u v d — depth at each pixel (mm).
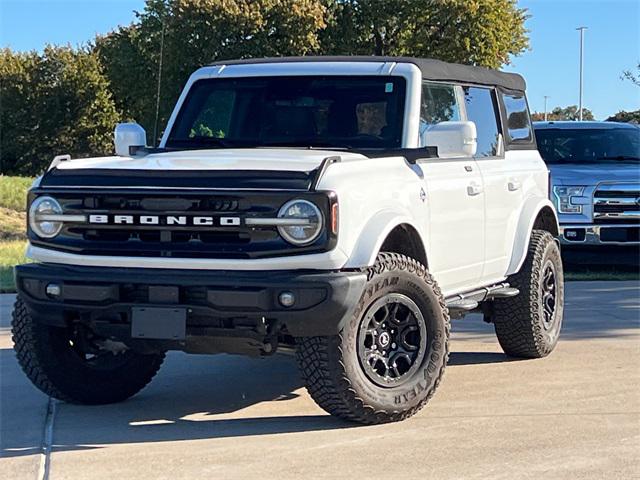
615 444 5422
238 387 7004
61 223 5648
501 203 7352
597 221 13000
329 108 6762
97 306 5512
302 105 6840
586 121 15336
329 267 5289
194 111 7176
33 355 6109
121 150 7070
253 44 42906
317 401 5586
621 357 7875
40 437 5660
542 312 7789
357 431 5672
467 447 5355
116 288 5457
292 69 6977
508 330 7734
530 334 7707
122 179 5547
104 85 64688
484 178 7094
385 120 6578
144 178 5504
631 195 12961
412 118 6527
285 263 5270
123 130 7074
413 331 5828
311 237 5246
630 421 5906
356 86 6742
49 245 5684
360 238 5477
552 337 7965
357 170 5637
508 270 7512
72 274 5547
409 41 48500
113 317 5609
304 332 5297
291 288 5203
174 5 41812
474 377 7203
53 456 5258
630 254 13172
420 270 5836
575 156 14141
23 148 65062
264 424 5895
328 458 5164
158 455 5258
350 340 5457
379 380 5660
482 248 7043
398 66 6723
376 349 5676
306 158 5785
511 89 8094
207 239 5383
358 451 5277
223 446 5418
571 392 6684
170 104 41875
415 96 6582
